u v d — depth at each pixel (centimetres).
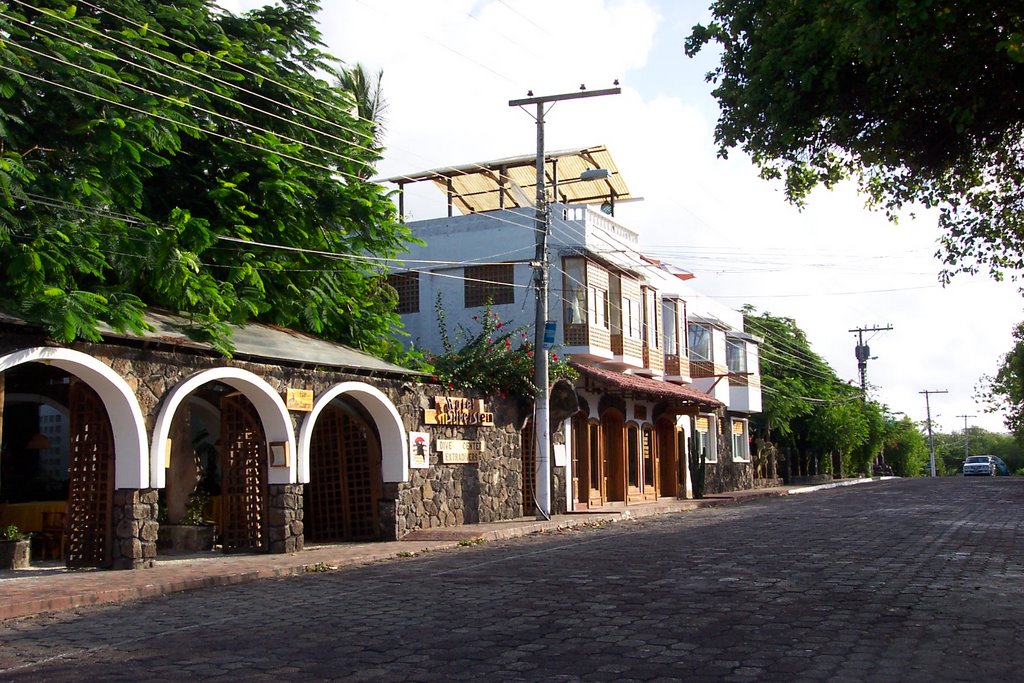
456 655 800
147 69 1648
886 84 1014
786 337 5959
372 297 2417
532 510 2633
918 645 810
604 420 3275
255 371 1677
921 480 5709
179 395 1516
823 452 5953
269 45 2073
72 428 1526
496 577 1321
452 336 3072
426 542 1912
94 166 1548
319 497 2080
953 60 941
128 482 1460
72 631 979
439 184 3356
